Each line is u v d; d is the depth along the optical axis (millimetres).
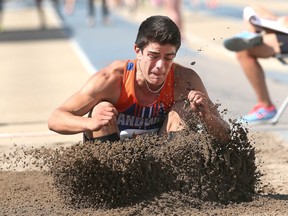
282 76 22281
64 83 21938
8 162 11445
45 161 9188
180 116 9422
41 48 32375
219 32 34312
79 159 8758
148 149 9086
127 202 8969
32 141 13578
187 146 9156
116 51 29609
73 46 32406
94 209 8922
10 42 35875
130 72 9289
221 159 9156
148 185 9023
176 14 29906
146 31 8781
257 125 15008
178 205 8906
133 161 8852
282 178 11203
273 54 14703
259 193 9992
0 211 9273
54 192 10234
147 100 9406
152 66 8852
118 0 56375
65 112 9141
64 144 13086
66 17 52469
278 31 13992
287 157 12570
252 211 8875
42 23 44094
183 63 17688
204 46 28812
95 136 9383
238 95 18094
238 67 23188
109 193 8898
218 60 24875
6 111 17516
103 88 9219
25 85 21891
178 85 9492
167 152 9109
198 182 9086
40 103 18547
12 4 78438
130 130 9672
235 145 9289
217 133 9141
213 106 9289
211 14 47844
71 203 9109
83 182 8883
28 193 10289
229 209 8953
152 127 9719
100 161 8797
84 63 26500
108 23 43219
